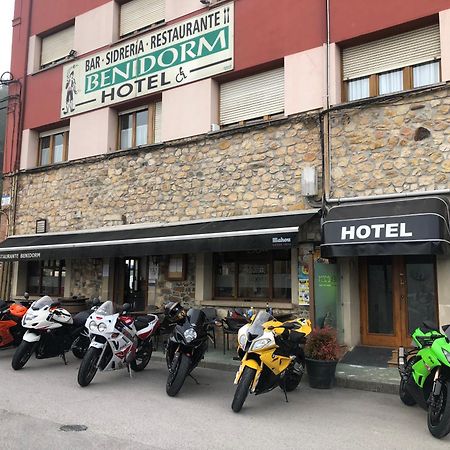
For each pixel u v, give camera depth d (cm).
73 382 733
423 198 793
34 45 1480
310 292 800
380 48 920
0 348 898
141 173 1189
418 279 869
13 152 1476
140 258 1208
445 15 830
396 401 646
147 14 1255
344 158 898
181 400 638
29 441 469
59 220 1338
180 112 1136
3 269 1450
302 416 575
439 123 816
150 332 800
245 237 878
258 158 1008
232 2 1084
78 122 1334
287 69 990
